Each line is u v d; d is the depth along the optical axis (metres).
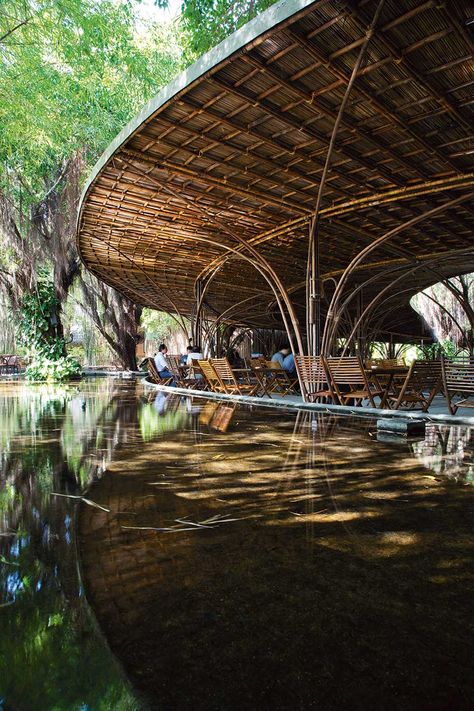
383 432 4.20
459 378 4.85
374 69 3.58
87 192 6.11
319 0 2.85
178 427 4.58
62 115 11.60
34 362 14.77
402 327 17.95
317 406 6.14
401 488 2.35
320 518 1.90
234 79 3.75
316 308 6.71
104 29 9.26
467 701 0.85
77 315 24.09
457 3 2.94
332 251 8.88
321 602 1.21
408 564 1.45
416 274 10.84
